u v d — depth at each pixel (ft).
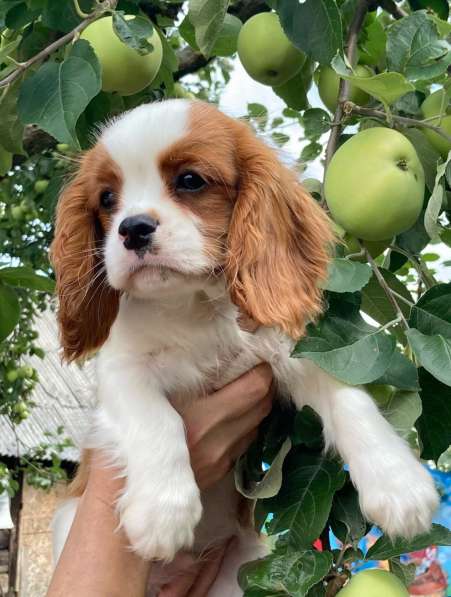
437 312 1.01
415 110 1.19
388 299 1.18
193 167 1.12
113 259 1.10
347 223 1.08
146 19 1.19
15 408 2.97
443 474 1.36
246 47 1.33
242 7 1.60
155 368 1.25
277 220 1.17
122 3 1.39
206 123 1.15
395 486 1.02
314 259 1.18
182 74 1.90
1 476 3.08
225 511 1.39
